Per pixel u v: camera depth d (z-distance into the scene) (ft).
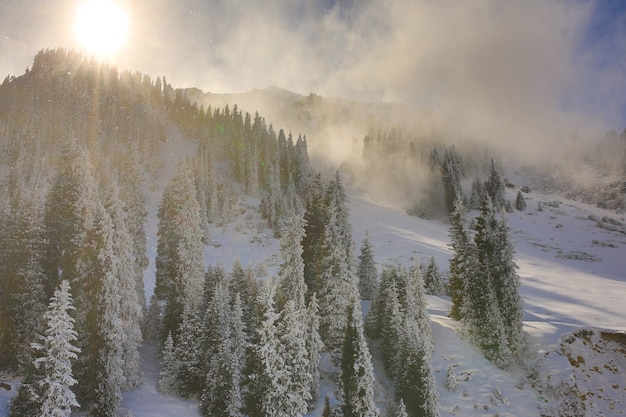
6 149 372.99
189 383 102.42
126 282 100.32
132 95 549.95
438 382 116.26
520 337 122.62
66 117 447.01
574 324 141.28
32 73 586.86
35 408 70.44
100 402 84.07
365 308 153.89
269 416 90.27
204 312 112.37
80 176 104.73
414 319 119.75
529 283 225.56
